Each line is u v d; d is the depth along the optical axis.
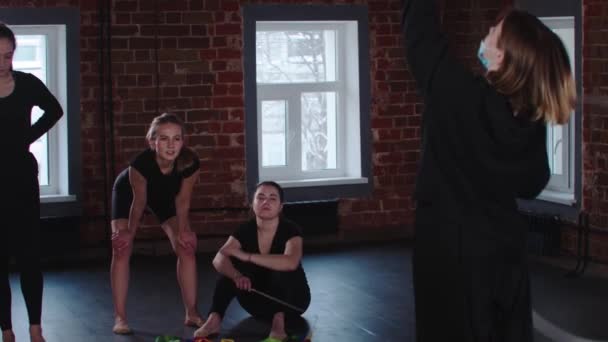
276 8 7.64
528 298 2.19
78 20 7.24
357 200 7.95
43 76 7.38
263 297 5.22
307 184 7.81
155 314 5.69
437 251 2.11
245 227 5.25
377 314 5.62
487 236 2.09
